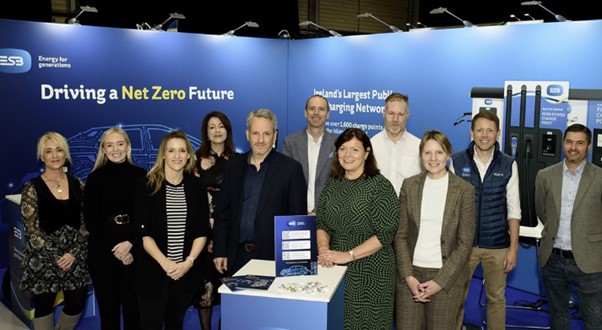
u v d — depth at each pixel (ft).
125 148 11.05
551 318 11.66
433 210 10.16
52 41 18.80
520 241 15.70
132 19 25.02
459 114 17.72
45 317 11.62
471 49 17.25
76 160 19.56
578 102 14.65
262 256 10.32
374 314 9.60
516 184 11.64
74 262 11.42
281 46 22.34
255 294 8.17
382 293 9.62
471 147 11.85
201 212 10.44
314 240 8.92
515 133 15.55
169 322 10.41
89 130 19.69
